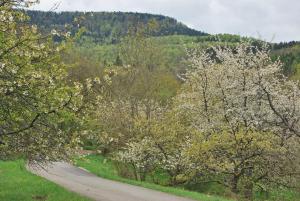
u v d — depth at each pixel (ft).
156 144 106.93
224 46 109.40
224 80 102.47
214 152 94.48
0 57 42.16
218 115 101.04
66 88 45.21
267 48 101.40
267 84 98.02
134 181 91.40
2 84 42.93
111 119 113.39
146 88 139.54
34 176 93.91
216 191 102.22
